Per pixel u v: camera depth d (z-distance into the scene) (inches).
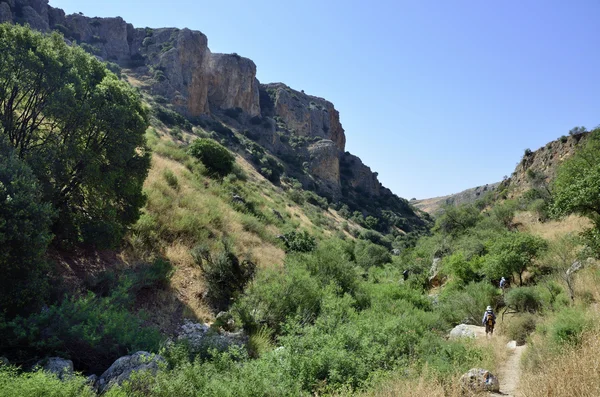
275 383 232.2
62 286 327.0
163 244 531.5
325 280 596.4
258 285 459.2
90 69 440.8
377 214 4020.7
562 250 715.4
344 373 273.9
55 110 361.4
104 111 404.5
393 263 1467.8
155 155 924.6
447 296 761.6
